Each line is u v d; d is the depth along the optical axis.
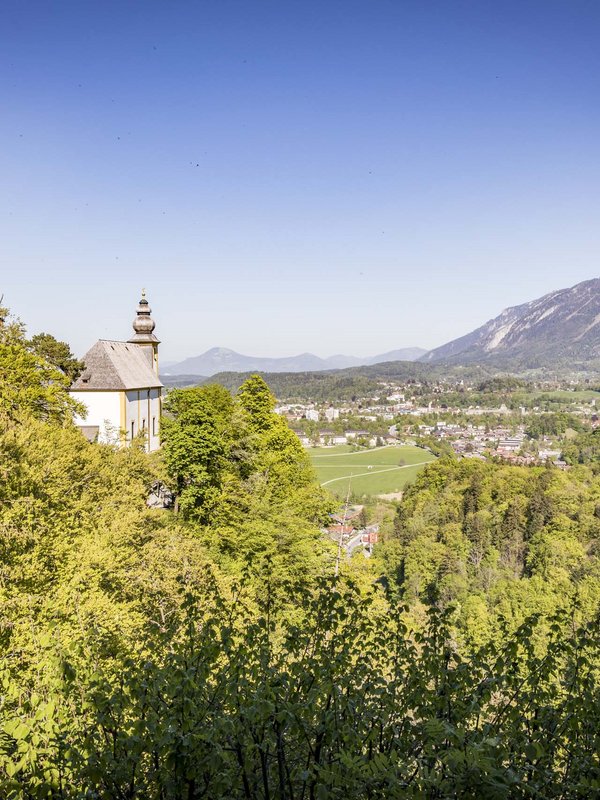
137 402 57.25
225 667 6.70
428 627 7.81
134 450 39.47
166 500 45.81
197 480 41.06
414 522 100.38
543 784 5.97
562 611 7.78
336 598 7.85
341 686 6.82
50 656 7.27
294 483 51.31
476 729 6.12
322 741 6.22
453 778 5.37
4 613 15.54
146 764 6.13
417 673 6.96
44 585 19.02
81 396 53.00
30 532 20.05
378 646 7.85
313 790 5.99
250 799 6.20
